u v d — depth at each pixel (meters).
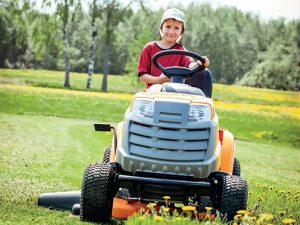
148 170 4.25
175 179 4.30
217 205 4.58
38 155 10.52
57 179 7.84
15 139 13.16
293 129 23.67
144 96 4.45
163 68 4.93
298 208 6.25
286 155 17.03
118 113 25.92
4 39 31.38
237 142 20.81
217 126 4.40
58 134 15.38
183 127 4.26
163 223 3.84
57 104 25.45
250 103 29.67
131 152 4.30
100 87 31.58
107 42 31.52
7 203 5.64
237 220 4.29
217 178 4.62
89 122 21.73
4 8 31.41
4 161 9.22
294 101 30.19
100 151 12.53
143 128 4.30
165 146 4.24
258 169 12.65
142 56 5.25
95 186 4.49
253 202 6.25
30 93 26.61
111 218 4.86
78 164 9.88
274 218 5.09
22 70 31.27
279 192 7.14
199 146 4.26
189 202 4.60
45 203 5.56
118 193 4.89
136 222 3.97
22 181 7.32
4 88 27.31
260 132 23.75
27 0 31.33
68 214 5.23
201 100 4.46
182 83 4.92
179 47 5.32
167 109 4.30
